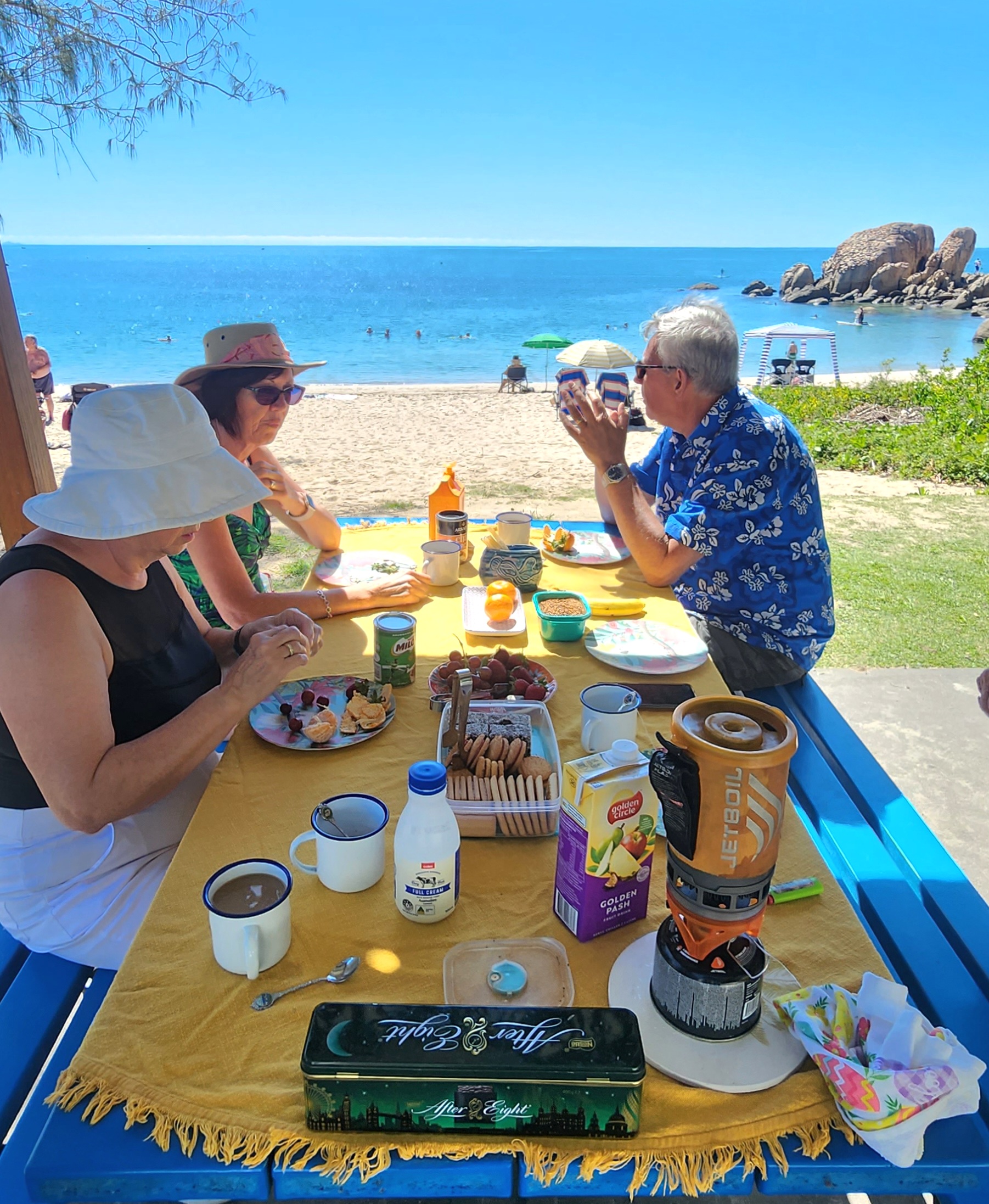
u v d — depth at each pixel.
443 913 1.28
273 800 1.58
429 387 18.86
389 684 2.03
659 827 1.48
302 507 2.87
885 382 14.64
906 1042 1.03
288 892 1.20
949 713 3.92
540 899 1.35
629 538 2.61
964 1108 0.98
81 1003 1.47
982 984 1.51
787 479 2.58
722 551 2.66
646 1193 0.96
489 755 1.54
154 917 1.28
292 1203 1.45
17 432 2.81
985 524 7.09
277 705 1.89
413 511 7.50
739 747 0.96
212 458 1.54
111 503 1.45
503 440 11.20
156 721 1.68
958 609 5.27
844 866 1.75
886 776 2.16
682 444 2.84
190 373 2.49
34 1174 0.93
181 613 1.84
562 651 2.24
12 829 1.57
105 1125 0.99
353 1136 0.96
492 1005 1.10
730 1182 0.98
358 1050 0.95
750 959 1.07
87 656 1.44
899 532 6.86
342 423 12.69
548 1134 0.96
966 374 14.02
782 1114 0.99
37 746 1.38
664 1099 1.01
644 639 2.25
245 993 1.14
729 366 2.58
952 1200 1.11
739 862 1.00
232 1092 1.01
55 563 1.47
